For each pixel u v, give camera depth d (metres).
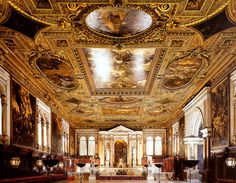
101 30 14.68
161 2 11.99
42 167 24.89
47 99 27.81
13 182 15.84
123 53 17.78
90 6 12.30
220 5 12.12
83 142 46.97
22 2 11.95
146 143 47.12
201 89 24.25
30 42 15.85
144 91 26.50
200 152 29.52
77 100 29.86
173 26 14.02
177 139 35.81
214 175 21.23
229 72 18.38
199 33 14.75
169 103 31.09
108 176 40.06
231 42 15.93
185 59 18.61
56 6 12.27
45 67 20.05
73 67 20.19
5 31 14.38
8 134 17.67
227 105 18.58
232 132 17.86
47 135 28.50
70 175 37.28
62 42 15.95
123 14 13.08
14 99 18.92
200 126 28.92
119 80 23.56
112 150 47.75
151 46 16.47
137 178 39.41
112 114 38.56
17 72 19.52
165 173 36.47
